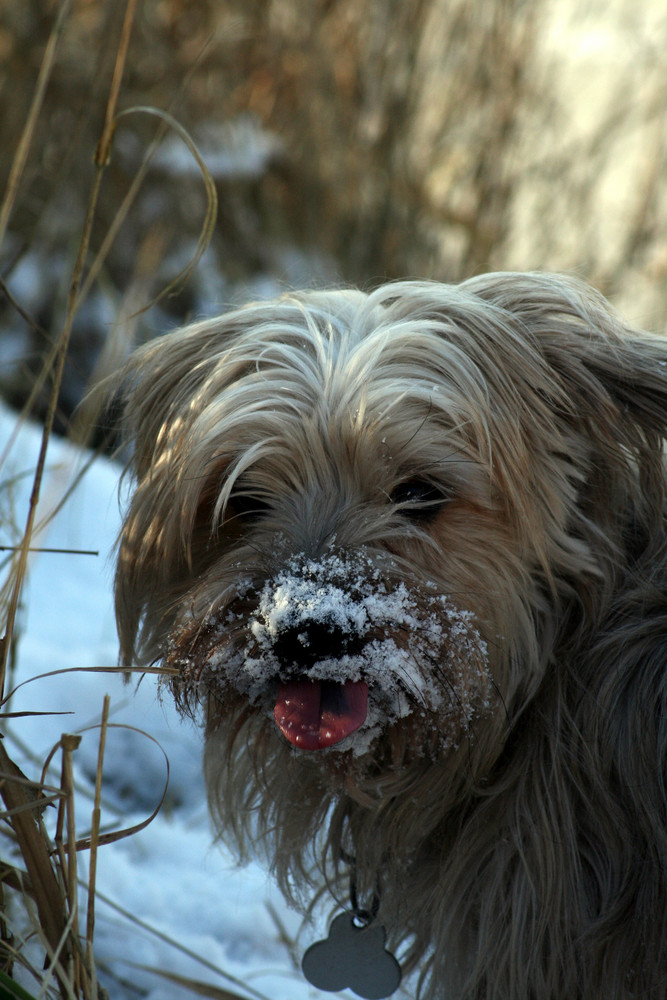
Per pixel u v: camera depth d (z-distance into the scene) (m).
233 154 10.09
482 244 10.27
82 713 5.41
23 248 4.21
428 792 3.74
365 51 10.43
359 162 10.38
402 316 4.00
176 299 9.50
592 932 3.46
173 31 10.12
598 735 3.63
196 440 3.70
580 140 10.61
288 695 3.33
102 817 4.93
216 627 3.48
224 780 4.19
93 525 6.81
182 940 4.27
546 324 3.86
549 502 3.65
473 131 10.46
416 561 3.52
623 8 11.42
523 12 10.43
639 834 3.54
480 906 3.69
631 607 3.78
